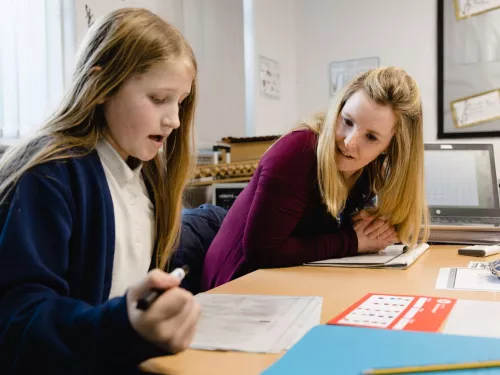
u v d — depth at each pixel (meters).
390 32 3.02
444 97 2.88
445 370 0.48
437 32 2.88
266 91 2.95
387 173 1.32
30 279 0.60
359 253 1.30
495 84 2.77
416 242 1.36
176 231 1.00
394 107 1.16
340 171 1.25
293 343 0.60
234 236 1.28
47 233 0.65
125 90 0.77
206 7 2.57
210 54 2.60
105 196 0.78
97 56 0.78
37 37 1.75
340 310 0.75
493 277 0.96
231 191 2.00
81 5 1.85
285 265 1.17
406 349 0.55
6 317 0.56
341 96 1.22
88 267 0.75
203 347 0.59
